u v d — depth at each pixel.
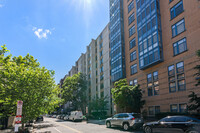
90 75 54.25
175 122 10.43
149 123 12.05
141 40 26.75
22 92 12.87
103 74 45.28
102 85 45.62
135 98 22.11
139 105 22.33
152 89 23.97
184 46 19.38
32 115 14.30
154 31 23.67
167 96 21.02
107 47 44.09
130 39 31.20
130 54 30.92
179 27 20.50
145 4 26.45
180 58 19.62
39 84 14.03
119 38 33.97
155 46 23.17
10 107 12.70
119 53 33.44
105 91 42.75
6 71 12.61
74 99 47.88
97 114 37.69
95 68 52.38
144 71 26.16
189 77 18.12
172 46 21.14
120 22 34.25
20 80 12.77
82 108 48.25
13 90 12.52
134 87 22.67
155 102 23.02
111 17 39.00
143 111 23.86
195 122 9.59
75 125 22.14
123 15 34.88
